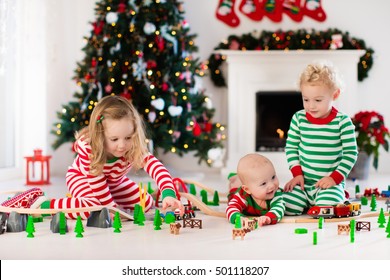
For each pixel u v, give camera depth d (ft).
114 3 19.26
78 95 19.72
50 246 8.46
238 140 22.11
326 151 11.10
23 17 18.95
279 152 21.85
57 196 14.89
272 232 9.53
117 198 11.30
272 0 22.39
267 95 22.27
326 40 21.71
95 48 19.49
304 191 11.27
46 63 20.39
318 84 10.70
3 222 9.53
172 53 19.86
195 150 20.70
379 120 18.80
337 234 9.39
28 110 20.51
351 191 13.96
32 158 17.98
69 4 21.77
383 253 8.01
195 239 8.95
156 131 19.42
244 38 21.94
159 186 10.21
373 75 22.57
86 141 10.05
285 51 21.50
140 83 19.34
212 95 22.81
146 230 9.70
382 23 22.47
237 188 11.71
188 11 22.71
